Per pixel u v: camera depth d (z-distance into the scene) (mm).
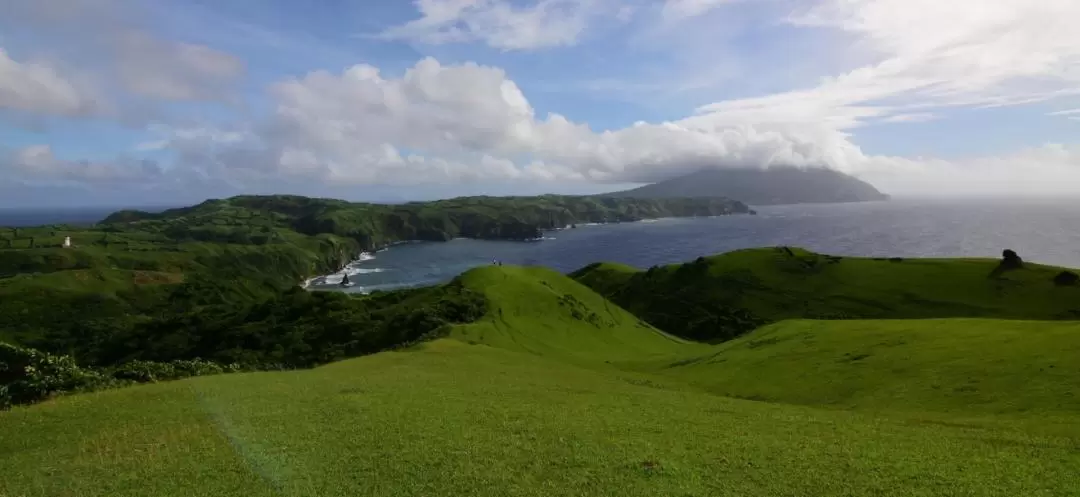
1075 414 29812
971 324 51312
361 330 111000
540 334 98125
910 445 26469
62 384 41562
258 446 26000
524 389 41594
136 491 21344
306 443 26266
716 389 49844
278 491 20891
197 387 39875
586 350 93750
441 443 26109
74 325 170375
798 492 20469
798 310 152500
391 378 45281
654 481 21391
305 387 40281
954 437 28047
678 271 191750
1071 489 20484
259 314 137625
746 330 147500
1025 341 42125
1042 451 25016
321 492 20734
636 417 32406
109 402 35469
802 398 43000
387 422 29969
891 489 20703
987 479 21562
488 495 20188
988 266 150000
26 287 189875
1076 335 40500
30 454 26156
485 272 130750
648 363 71125
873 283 157500
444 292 121375
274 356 106688
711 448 25781
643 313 176625
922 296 144000
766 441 27094
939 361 42719
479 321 98438
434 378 45812
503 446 25750
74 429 29797
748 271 180250
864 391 41156
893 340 51344
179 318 142375
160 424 30078
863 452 25172
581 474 22172
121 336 139625
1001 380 36562
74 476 23125
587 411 33812
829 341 56500
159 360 121812
